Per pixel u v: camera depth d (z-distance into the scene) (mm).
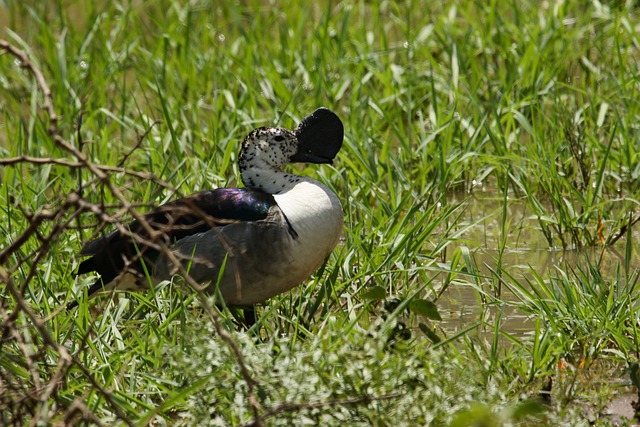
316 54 17297
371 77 16812
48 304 9086
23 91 17484
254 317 9633
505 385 7934
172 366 7914
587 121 14398
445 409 7121
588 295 9508
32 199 11594
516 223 12508
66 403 7621
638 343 8789
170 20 19469
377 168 13055
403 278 10414
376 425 7105
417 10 20375
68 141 14234
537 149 13172
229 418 7414
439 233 11852
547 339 8555
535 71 15398
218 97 15680
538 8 18656
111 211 11562
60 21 19812
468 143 13297
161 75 16484
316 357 7465
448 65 16984
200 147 13500
